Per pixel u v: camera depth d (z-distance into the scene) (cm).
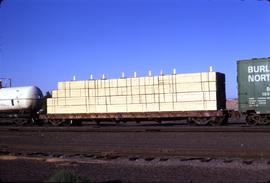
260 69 3044
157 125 3634
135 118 3672
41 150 1930
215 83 3388
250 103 3084
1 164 1530
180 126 3291
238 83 3130
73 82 4006
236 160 1456
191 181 1168
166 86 3569
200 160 1476
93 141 2342
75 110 3981
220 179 1184
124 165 1455
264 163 1393
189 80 3475
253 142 2028
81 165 1477
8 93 4403
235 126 3022
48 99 4122
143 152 1695
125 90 3750
